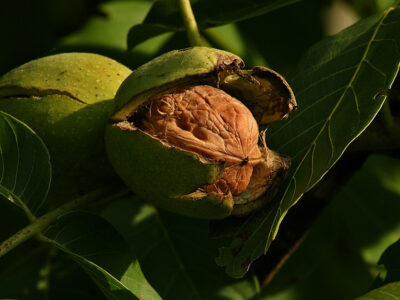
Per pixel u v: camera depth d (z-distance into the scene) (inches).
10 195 19.4
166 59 18.9
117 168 19.2
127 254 19.4
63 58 20.1
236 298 20.8
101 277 18.8
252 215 19.5
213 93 19.3
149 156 18.8
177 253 21.3
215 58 18.9
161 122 19.1
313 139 19.4
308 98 19.7
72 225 19.5
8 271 21.1
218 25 21.3
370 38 19.7
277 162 19.4
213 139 19.1
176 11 21.5
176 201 19.0
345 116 19.2
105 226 19.5
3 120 19.1
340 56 19.7
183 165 18.7
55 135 19.7
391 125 20.6
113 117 19.1
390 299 18.8
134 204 21.8
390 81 19.1
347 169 20.9
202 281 21.0
